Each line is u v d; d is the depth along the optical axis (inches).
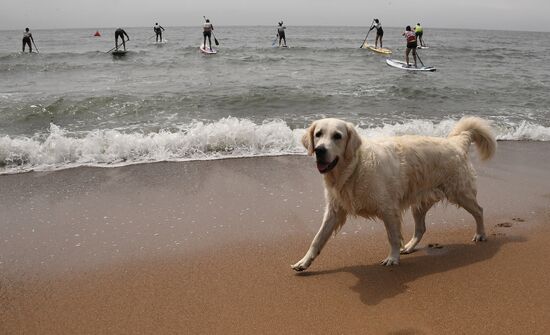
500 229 204.7
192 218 216.7
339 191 168.7
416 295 150.5
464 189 188.4
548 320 134.6
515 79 728.3
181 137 331.3
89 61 907.4
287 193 250.4
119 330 133.5
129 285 158.9
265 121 413.1
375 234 201.2
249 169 290.7
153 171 285.4
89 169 288.2
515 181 268.4
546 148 344.8
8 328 134.9
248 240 194.4
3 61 896.9
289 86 601.3
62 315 141.4
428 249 188.5
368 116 446.0
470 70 855.7
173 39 2060.8
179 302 147.7
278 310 142.9
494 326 132.3
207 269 169.9
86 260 176.9
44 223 211.2
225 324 135.6
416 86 620.1
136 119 417.7
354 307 144.1
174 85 604.7
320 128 167.5
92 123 402.0
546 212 222.7
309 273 167.6
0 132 367.6
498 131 389.7
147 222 212.1
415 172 177.8
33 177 273.0
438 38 2706.7
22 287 157.8
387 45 1523.1
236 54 1090.7
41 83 619.8
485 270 166.7
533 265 169.8
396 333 129.9
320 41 1836.9
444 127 384.5
